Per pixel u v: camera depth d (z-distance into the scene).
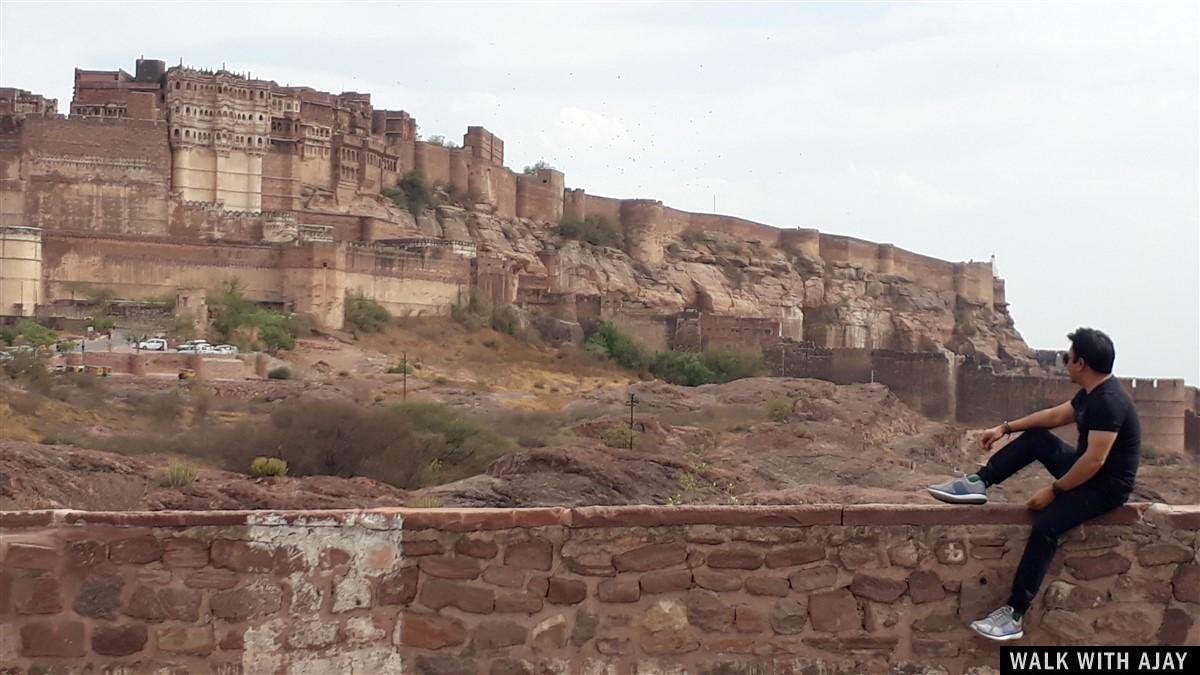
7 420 32.59
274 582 6.52
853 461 29.84
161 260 70.94
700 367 79.25
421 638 6.55
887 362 83.06
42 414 34.94
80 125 79.81
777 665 6.66
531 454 22.19
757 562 6.71
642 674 6.61
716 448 34.69
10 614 6.39
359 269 74.88
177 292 66.69
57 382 42.12
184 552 6.50
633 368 79.50
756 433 35.94
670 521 6.70
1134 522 6.73
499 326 80.44
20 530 6.42
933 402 81.62
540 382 68.81
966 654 6.71
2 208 78.62
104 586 6.45
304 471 29.27
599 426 38.34
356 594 6.55
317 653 6.52
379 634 6.55
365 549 6.57
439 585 6.59
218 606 6.48
